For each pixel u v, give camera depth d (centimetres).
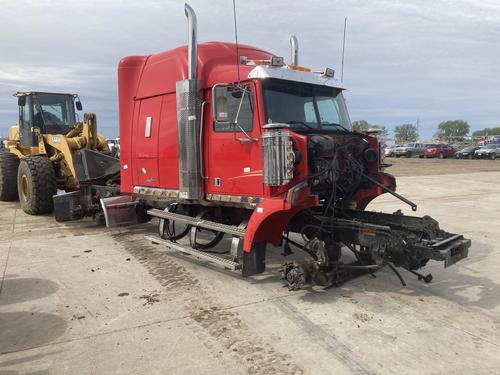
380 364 366
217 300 511
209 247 692
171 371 355
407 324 443
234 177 575
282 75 554
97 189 923
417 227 509
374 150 628
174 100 664
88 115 1052
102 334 422
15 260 677
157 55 722
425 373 351
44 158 1077
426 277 561
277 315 467
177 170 666
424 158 4456
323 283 525
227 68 589
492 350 389
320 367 361
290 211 514
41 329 434
